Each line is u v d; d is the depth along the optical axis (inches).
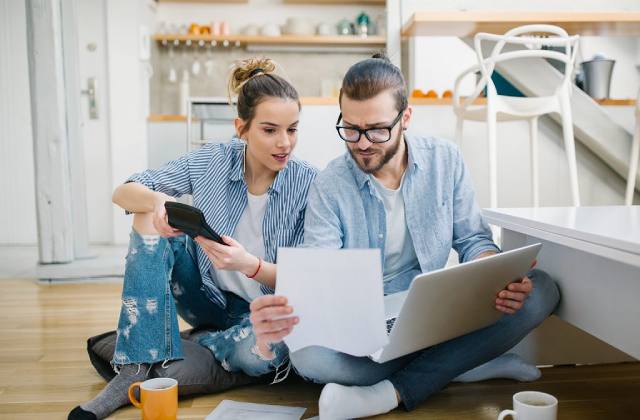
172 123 186.4
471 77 195.6
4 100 196.2
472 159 150.1
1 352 81.0
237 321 67.9
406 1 160.4
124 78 186.2
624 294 47.8
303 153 149.1
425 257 60.1
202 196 64.9
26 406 61.0
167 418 53.2
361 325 45.7
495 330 56.6
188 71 216.4
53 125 137.5
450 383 65.2
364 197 60.0
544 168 151.8
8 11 194.2
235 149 66.1
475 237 61.7
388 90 51.9
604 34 136.9
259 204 65.2
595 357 70.6
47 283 136.3
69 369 73.5
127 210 61.0
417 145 61.7
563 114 114.7
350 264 43.9
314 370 54.6
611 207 64.7
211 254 52.1
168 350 59.6
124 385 58.6
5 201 198.8
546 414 46.0
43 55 137.0
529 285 54.3
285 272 45.2
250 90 60.2
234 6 215.9
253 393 63.7
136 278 59.1
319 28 214.2
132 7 185.6
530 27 109.5
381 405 55.1
